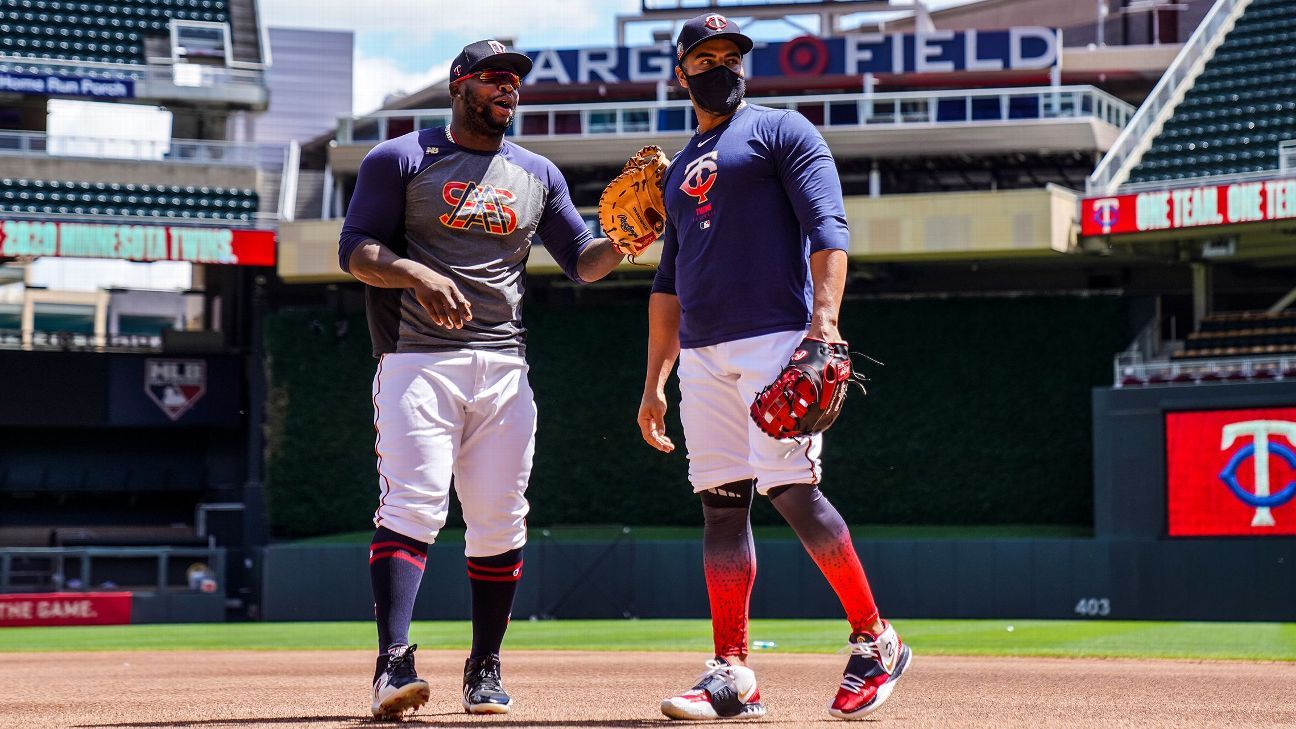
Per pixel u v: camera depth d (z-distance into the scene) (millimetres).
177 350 49562
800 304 6984
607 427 47062
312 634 29375
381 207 7215
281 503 47562
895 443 45406
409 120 47406
